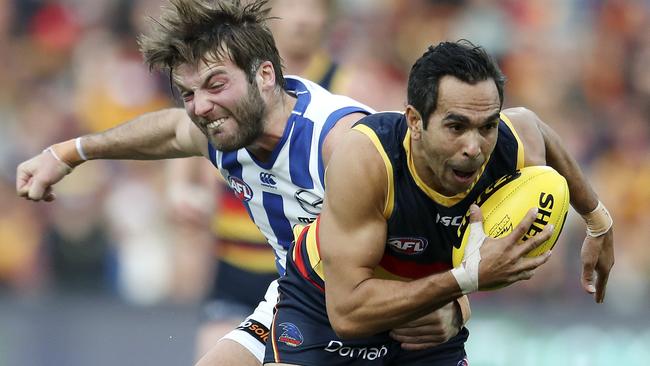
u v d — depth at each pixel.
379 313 14.26
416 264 15.27
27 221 34.41
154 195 35.09
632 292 36.81
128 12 40.03
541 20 43.06
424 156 13.98
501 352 30.64
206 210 26.27
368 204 14.36
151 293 33.97
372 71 39.69
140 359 30.11
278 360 16.20
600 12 43.44
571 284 34.62
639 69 42.56
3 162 36.25
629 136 40.62
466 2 42.47
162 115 18.27
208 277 34.03
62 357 30.06
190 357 30.19
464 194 14.53
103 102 38.50
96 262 34.34
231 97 15.78
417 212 14.55
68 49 39.75
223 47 15.70
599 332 30.78
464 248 14.32
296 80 16.75
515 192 14.39
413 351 16.48
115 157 18.91
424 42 41.16
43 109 38.03
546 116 40.97
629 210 39.00
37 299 32.25
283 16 23.88
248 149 16.47
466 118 13.40
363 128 14.63
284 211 16.75
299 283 16.20
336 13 36.62
